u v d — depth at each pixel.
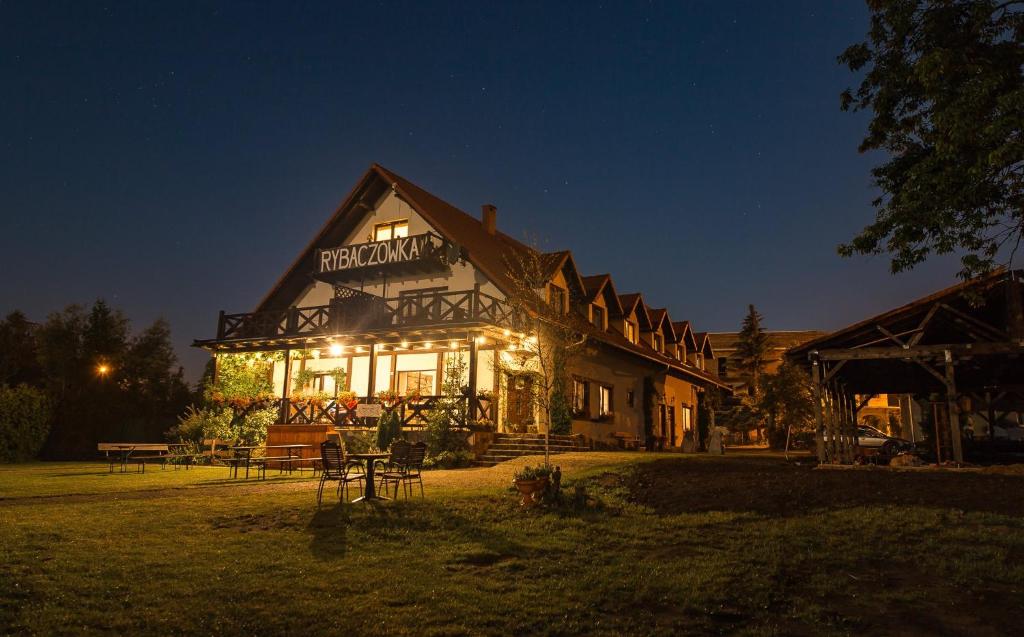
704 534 9.62
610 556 8.70
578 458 17.83
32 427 26.98
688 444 31.55
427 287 26.50
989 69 11.12
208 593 7.05
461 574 7.95
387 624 6.38
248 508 11.02
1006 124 10.34
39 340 35.00
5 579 7.21
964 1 11.79
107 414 31.23
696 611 6.87
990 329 15.11
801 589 7.43
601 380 28.11
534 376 22.84
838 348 16.80
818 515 10.23
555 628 6.39
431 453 19.53
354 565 8.15
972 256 11.98
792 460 20.30
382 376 26.53
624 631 6.38
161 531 9.51
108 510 10.89
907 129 13.00
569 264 27.75
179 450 22.41
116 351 35.22
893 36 12.60
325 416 24.33
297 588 7.27
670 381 35.78
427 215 26.33
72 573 7.50
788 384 32.75
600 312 30.38
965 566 7.78
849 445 21.81
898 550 8.47
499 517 10.66
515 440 21.27
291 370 28.36
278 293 29.38
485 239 29.70
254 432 24.47
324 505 11.34
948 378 15.04
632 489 12.73
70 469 20.19
